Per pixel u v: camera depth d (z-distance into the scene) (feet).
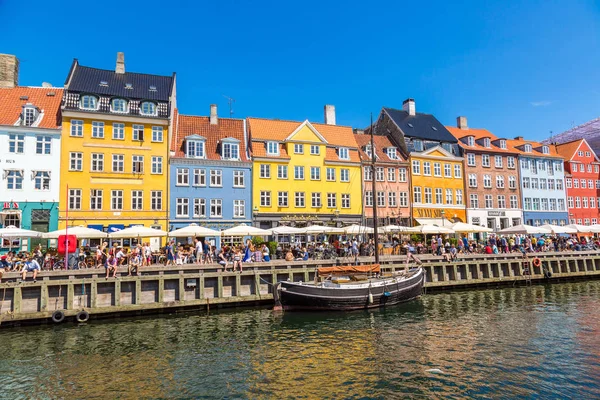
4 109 112.47
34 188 108.47
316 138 140.67
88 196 112.78
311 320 66.59
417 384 39.40
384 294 75.72
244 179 129.70
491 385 38.93
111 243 111.24
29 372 43.91
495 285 103.19
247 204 128.88
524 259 107.76
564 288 99.71
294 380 40.88
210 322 65.87
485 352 48.60
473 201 164.35
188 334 58.65
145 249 84.64
